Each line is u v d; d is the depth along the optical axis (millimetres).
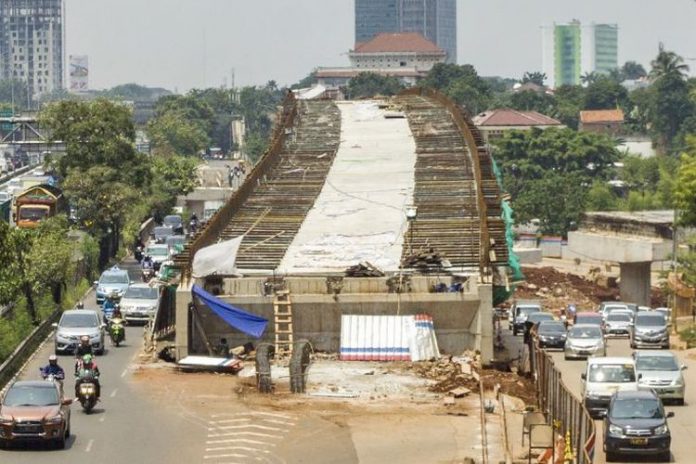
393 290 171750
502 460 115438
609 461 118062
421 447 122875
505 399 143500
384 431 129250
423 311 169625
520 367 160875
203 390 148000
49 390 124125
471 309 168625
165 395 145000
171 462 116875
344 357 165750
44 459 117125
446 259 184500
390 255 191250
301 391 147625
